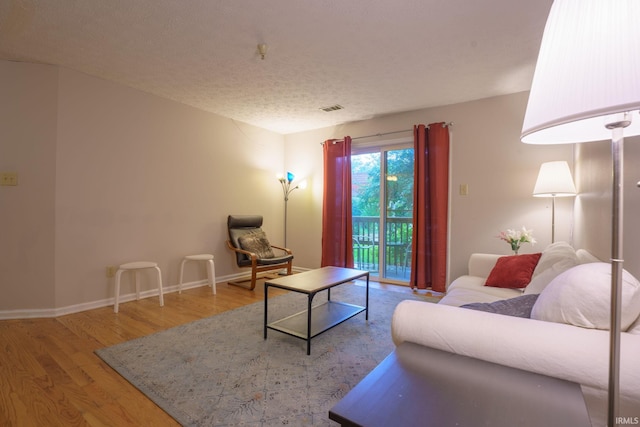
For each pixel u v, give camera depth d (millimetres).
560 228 3229
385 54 2605
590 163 2230
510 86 3260
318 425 1496
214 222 4301
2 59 2758
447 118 3838
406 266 4312
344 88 3336
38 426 1462
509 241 3006
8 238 2807
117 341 2385
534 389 903
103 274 3229
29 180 2844
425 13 2051
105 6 2021
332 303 3092
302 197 5184
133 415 1552
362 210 4730
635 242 1244
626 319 1034
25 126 2822
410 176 4219
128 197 3410
